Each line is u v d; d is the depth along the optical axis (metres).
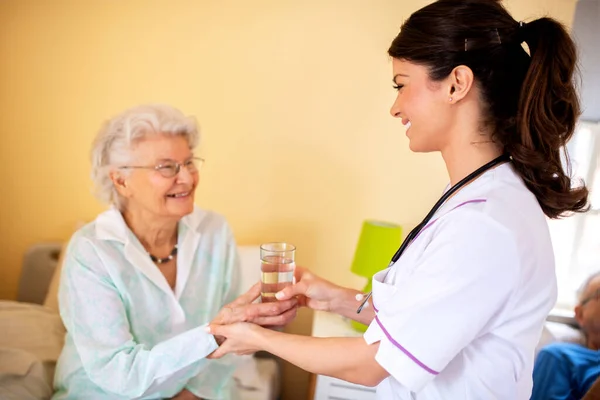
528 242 0.77
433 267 0.77
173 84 2.17
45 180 2.30
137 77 2.18
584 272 1.82
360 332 1.94
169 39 2.13
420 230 0.94
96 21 2.14
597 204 1.77
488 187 0.83
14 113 2.24
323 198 2.20
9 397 1.39
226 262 1.69
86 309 1.38
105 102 2.21
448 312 0.75
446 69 0.82
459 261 0.75
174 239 1.60
